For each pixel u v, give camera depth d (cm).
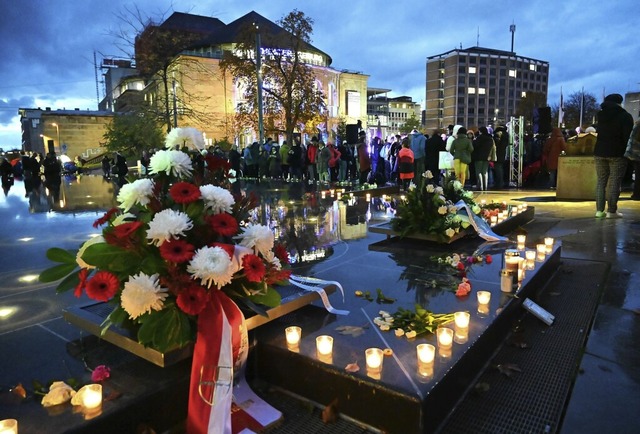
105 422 212
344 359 257
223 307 251
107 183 2331
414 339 284
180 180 274
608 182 834
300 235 675
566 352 314
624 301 401
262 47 3008
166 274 245
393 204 1088
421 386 227
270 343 276
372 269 463
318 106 3228
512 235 686
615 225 748
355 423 241
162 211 247
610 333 336
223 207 264
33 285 453
